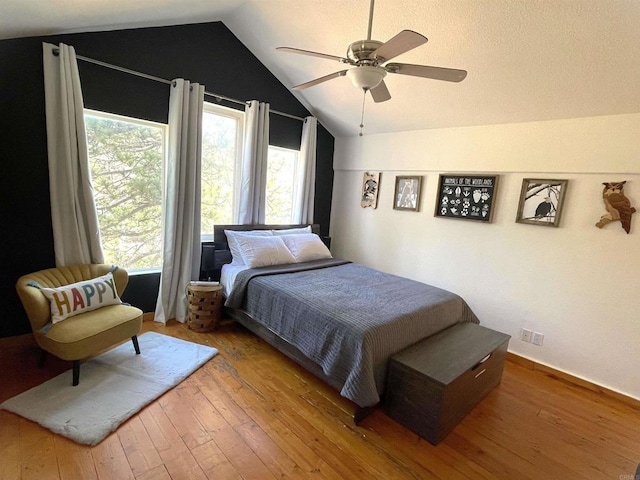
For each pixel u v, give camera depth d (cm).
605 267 252
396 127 376
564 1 181
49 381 214
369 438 191
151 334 291
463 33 224
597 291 256
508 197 300
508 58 230
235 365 256
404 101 324
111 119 284
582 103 241
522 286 296
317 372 228
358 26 255
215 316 307
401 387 202
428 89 293
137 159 303
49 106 240
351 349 199
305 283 280
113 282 250
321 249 380
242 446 177
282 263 339
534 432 206
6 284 247
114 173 292
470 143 319
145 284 318
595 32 190
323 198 468
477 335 248
